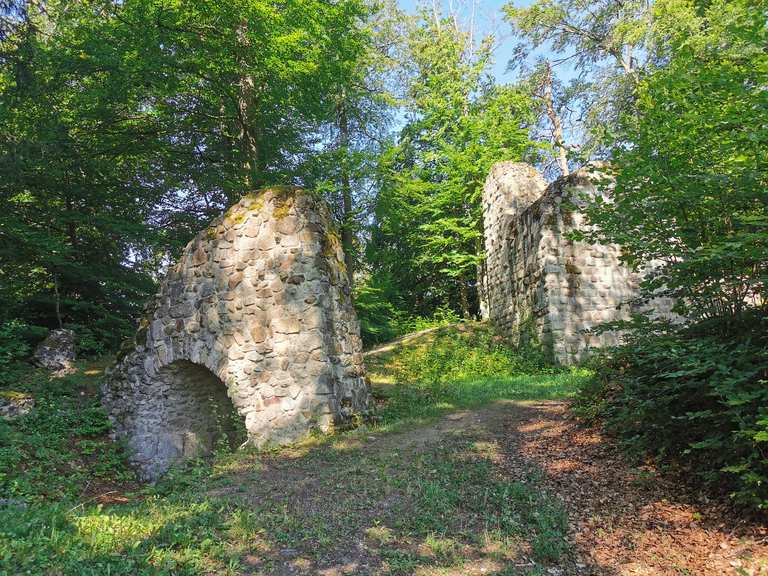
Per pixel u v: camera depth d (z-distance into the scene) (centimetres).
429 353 1625
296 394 827
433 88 2400
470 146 2173
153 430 924
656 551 432
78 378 1126
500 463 630
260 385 838
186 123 1557
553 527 477
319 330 844
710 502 479
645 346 576
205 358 879
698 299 533
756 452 426
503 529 478
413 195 2180
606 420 675
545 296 1391
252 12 1217
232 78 1450
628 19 2080
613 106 2186
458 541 455
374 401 959
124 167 1598
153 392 934
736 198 470
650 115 525
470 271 2386
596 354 900
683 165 495
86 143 1455
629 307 1380
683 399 549
